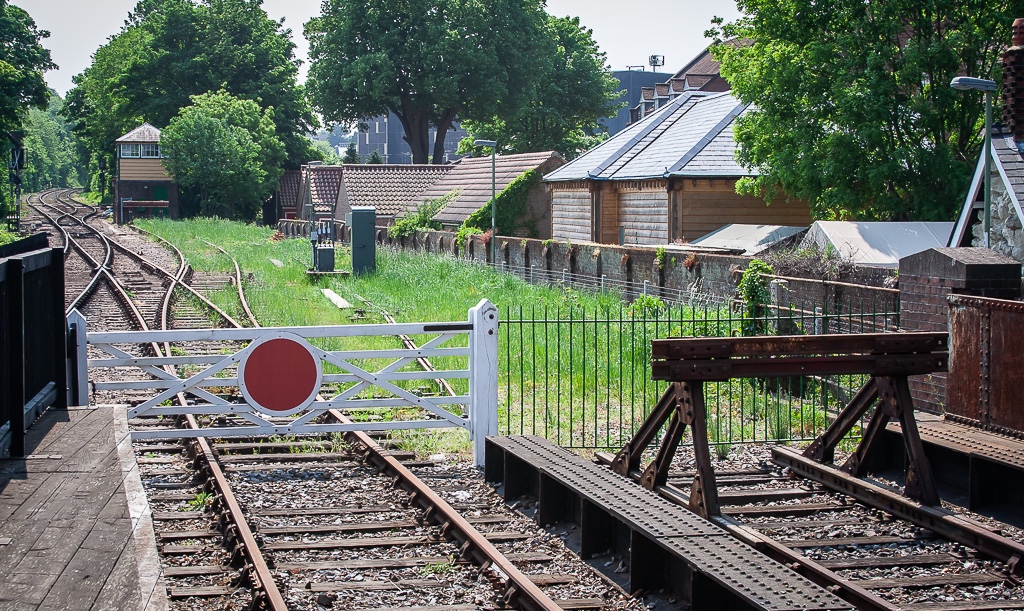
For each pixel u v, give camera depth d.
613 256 23.95
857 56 23.47
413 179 57.94
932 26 24.03
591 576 7.50
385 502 9.15
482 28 71.56
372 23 71.25
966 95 22.98
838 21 24.31
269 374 10.64
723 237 26.80
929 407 11.86
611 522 7.99
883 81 22.83
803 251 16.72
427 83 69.88
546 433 11.48
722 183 28.48
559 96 79.38
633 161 33.06
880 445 10.52
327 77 72.88
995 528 8.62
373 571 7.38
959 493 9.76
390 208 55.16
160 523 8.45
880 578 7.46
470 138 83.19
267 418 12.48
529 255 29.78
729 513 9.01
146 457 10.69
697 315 16.41
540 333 17.50
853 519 8.95
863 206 24.02
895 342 8.87
